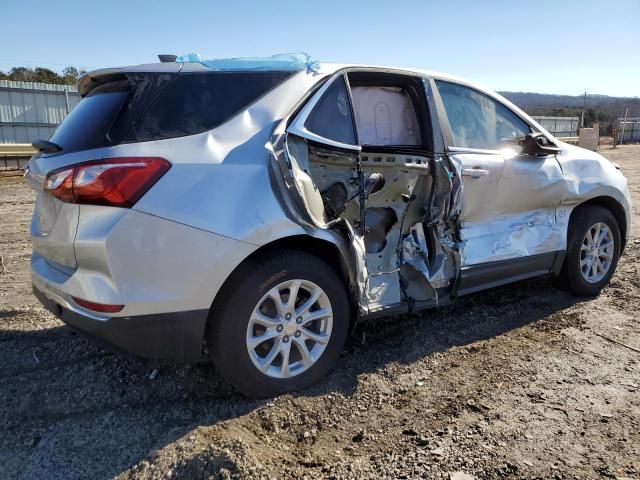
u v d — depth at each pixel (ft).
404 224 12.03
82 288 8.31
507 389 9.93
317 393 9.80
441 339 12.20
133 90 8.93
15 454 8.05
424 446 8.27
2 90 66.95
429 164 11.65
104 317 8.18
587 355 11.28
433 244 11.97
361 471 7.71
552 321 13.17
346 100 10.64
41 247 9.60
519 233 13.26
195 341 8.68
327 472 7.72
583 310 13.88
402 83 11.69
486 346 11.83
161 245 8.23
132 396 9.66
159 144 8.61
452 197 11.75
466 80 13.05
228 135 9.16
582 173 14.48
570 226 14.44
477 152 12.42
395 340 12.10
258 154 9.18
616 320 13.17
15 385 9.92
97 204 8.16
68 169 8.37
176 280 8.35
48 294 9.23
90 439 8.41
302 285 9.63
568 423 8.77
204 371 10.54
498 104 13.64
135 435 8.52
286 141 9.43
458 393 9.85
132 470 7.63
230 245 8.63
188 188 8.45
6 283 16.53
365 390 9.98
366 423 9.00
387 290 11.25
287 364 9.62
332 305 10.00
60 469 7.72
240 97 9.57
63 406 9.31
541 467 7.67
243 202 8.80
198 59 10.07
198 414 9.12
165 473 7.43
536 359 11.12
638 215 27.20
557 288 15.29
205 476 7.28
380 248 11.88
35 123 70.08
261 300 9.12
